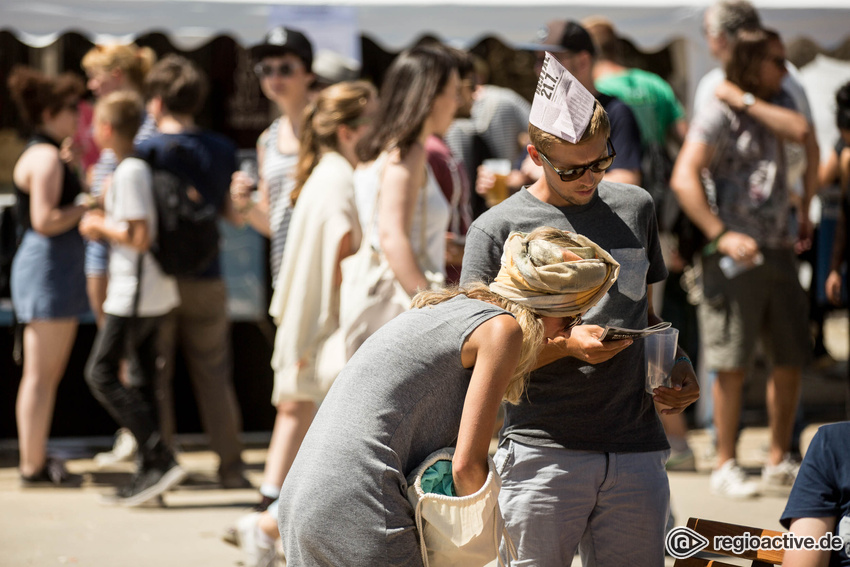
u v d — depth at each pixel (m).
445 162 11.84
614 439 7.54
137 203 14.73
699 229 15.61
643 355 7.72
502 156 18.78
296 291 11.35
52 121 16.09
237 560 12.62
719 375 15.20
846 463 6.61
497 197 13.66
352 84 12.41
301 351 11.30
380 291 10.52
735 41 14.62
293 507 6.61
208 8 17.47
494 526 6.47
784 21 18.05
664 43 18.23
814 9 18.02
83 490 16.33
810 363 15.18
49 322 16.08
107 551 12.97
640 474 7.57
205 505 15.42
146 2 17.33
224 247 19.72
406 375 6.53
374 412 6.51
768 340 15.12
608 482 7.52
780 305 14.84
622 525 7.59
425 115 10.43
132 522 14.41
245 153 19.80
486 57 24.77
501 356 6.34
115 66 17.81
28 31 17.11
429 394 6.52
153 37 22.00
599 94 12.52
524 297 6.67
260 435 20.19
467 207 12.45
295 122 14.81
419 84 10.48
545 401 7.61
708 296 14.91
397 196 10.38
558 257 6.57
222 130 22.06
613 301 7.62
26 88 15.95
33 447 16.27
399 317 6.93
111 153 17.53
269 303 20.00
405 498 6.48
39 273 15.88
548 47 12.30
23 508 15.09
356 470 6.43
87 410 19.72
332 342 11.12
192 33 17.66
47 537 13.58
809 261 20.20
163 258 15.02
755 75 14.51
